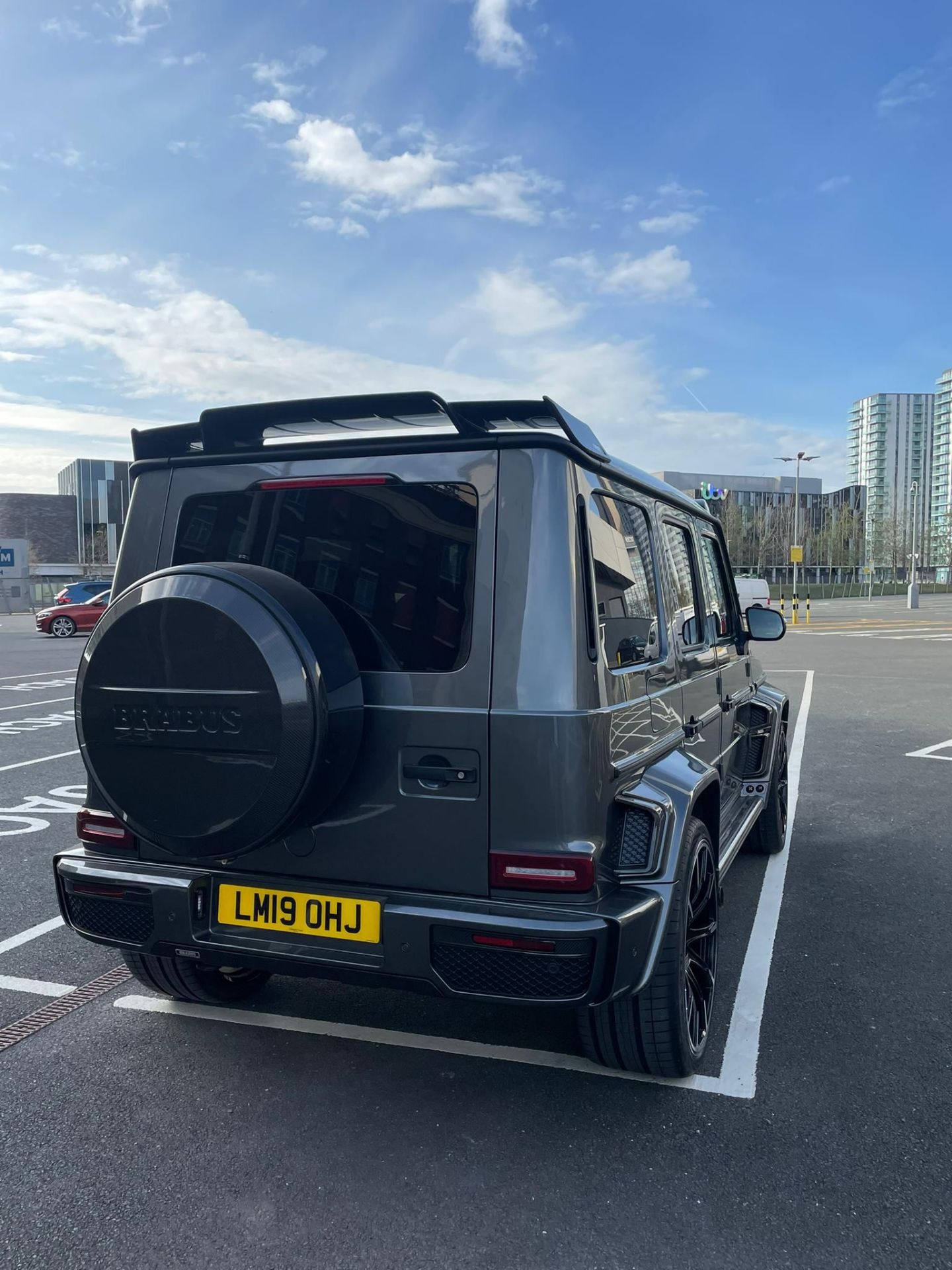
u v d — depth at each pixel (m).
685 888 2.63
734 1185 2.31
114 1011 3.38
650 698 2.85
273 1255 2.07
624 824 2.54
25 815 6.38
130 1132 2.57
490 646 2.35
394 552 2.49
